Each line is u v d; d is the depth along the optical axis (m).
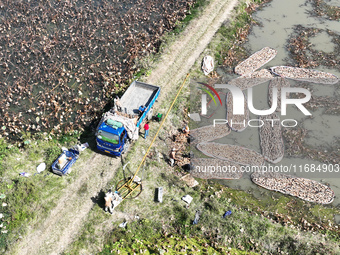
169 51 32.00
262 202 22.02
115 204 20.09
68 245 18.30
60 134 24.31
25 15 34.66
